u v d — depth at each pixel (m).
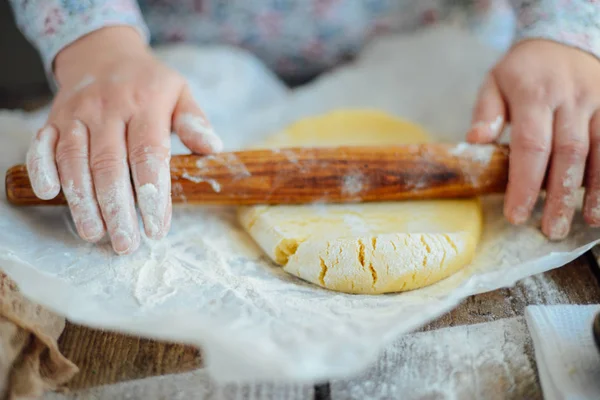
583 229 0.82
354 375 0.65
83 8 0.95
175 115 0.84
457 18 1.35
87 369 0.67
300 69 1.45
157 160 0.76
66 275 0.73
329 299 0.72
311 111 1.22
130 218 0.74
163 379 0.66
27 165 0.77
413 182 0.83
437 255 0.74
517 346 0.68
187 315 0.64
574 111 0.82
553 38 0.90
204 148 0.82
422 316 0.64
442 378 0.65
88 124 0.80
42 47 0.96
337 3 1.32
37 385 0.64
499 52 1.24
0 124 0.98
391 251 0.73
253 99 1.26
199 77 1.21
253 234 0.84
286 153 0.84
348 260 0.73
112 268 0.75
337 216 0.83
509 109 0.87
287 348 0.57
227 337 0.58
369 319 0.65
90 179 0.76
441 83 1.23
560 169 0.79
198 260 0.79
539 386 0.63
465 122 1.13
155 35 1.37
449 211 0.83
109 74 0.87
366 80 1.29
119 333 0.71
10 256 0.71
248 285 0.74
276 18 1.33
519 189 0.80
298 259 0.76
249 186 0.83
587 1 0.93
